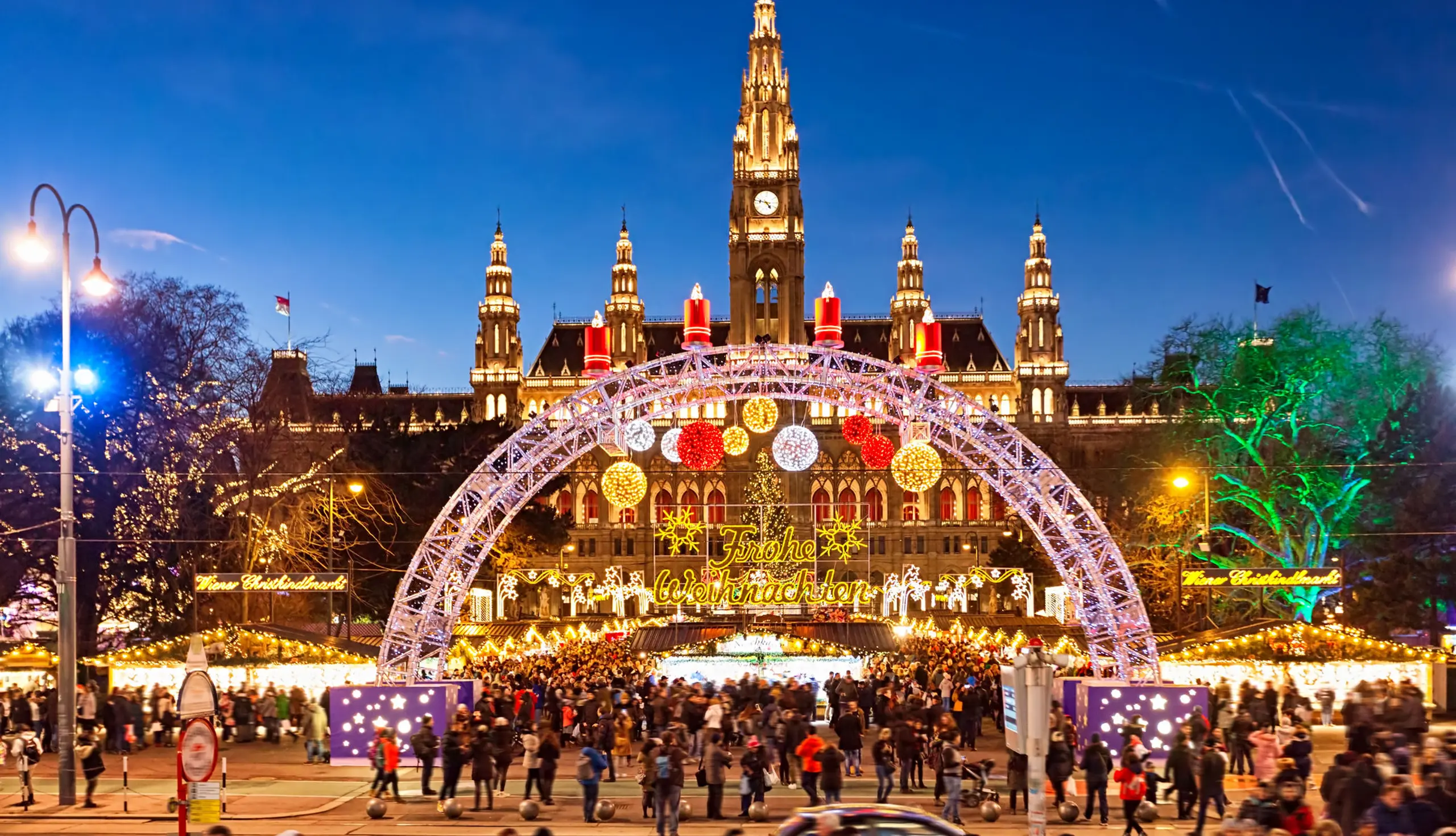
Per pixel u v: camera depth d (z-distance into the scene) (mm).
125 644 58219
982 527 140625
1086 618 37969
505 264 153250
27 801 28000
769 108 148625
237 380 56844
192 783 20516
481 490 37750
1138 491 68875
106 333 54156
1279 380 60094
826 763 25906
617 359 153125
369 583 66312
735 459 141125
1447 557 52562
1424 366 60562
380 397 92250
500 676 48062
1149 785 26031
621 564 140625
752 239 145750
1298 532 61594
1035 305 148750
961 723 38469
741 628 71375
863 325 161125
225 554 56438
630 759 35500
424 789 29734
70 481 29438
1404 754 22297
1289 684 39031
